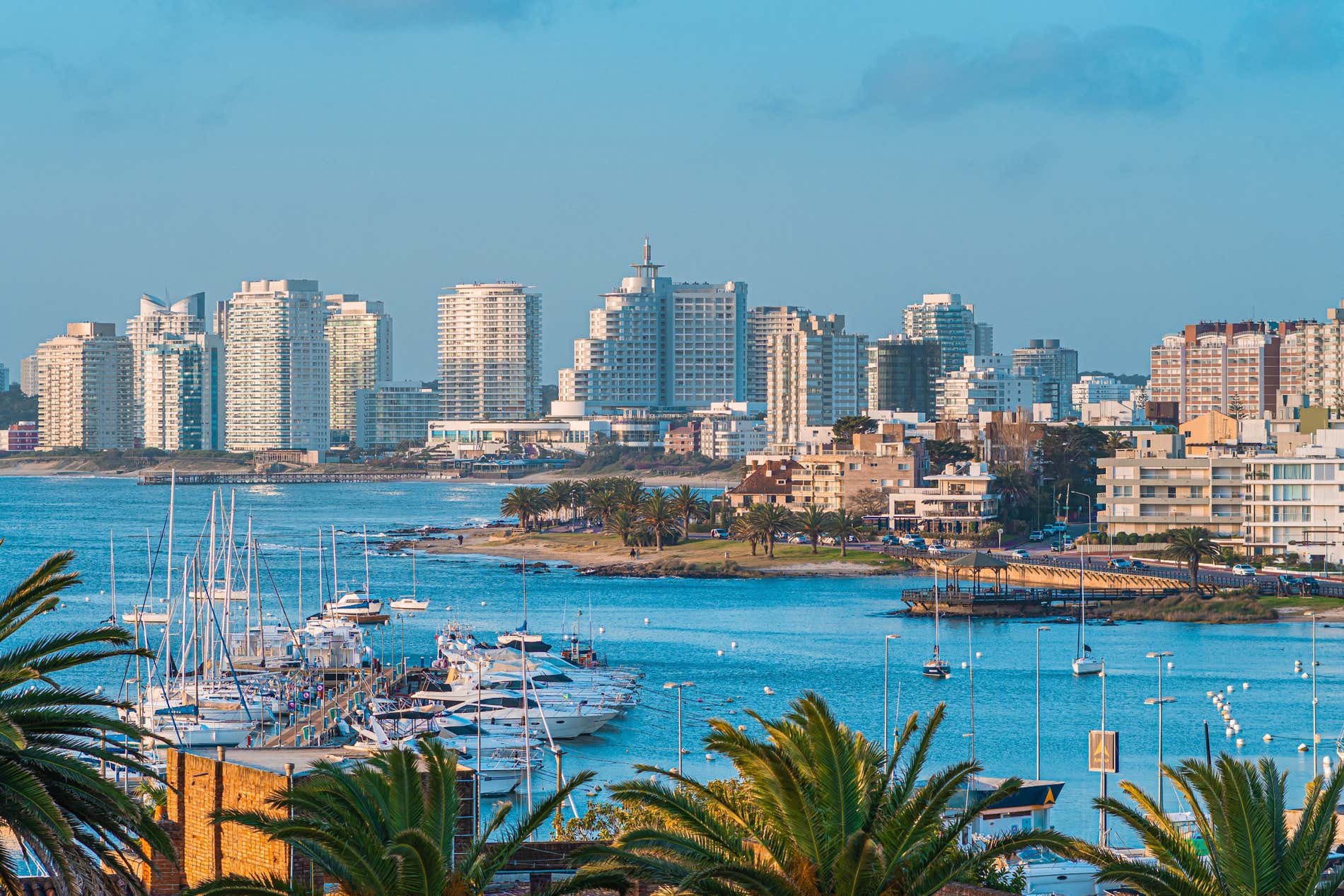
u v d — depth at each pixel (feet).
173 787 274.57
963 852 227.61
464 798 273.54
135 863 294.46
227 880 203.31
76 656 231.50
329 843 201.05
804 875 203.92
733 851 211.20
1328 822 215.92
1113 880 213.66
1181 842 217.97
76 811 224.33
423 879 200.03
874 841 203.00
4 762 208.03
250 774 284.20
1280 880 211.82
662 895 213.25
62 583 234.99
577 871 234.99
